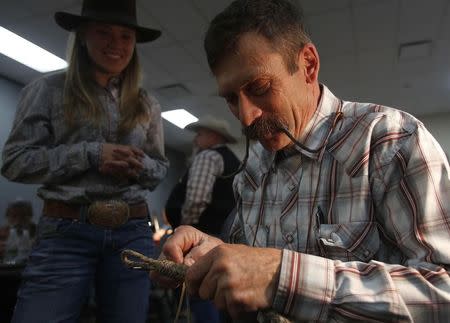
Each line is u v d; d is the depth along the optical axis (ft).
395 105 19.98
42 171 3.49
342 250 2.02
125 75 4.09
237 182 2.96
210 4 10.93
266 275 1.53
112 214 3.56
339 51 13.85
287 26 2.06
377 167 2.02
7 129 16.05
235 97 2.09
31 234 12.37
